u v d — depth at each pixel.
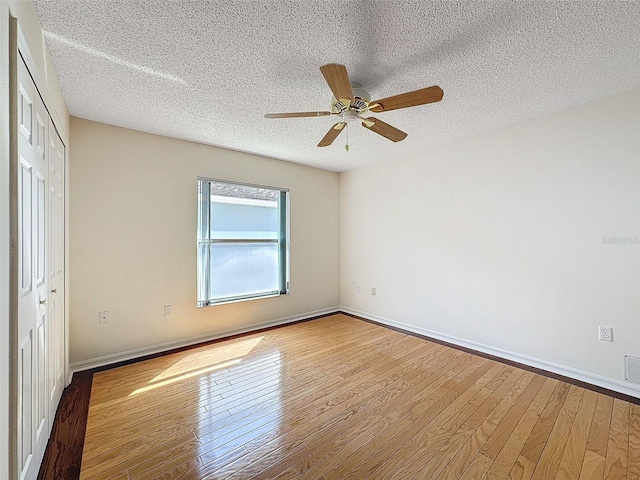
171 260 3.10
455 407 2.05
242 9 1.40
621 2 1.36
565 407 2.05
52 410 1.83
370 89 2.13
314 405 2.08
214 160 3.38
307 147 3.43
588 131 2.35
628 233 2.20
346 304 4.59
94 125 2.67
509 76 1.98
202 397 2.17
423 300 3.57
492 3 1.37
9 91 1.06
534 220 2.66
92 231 2.66
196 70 1.90
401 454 1.62
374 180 4.15
